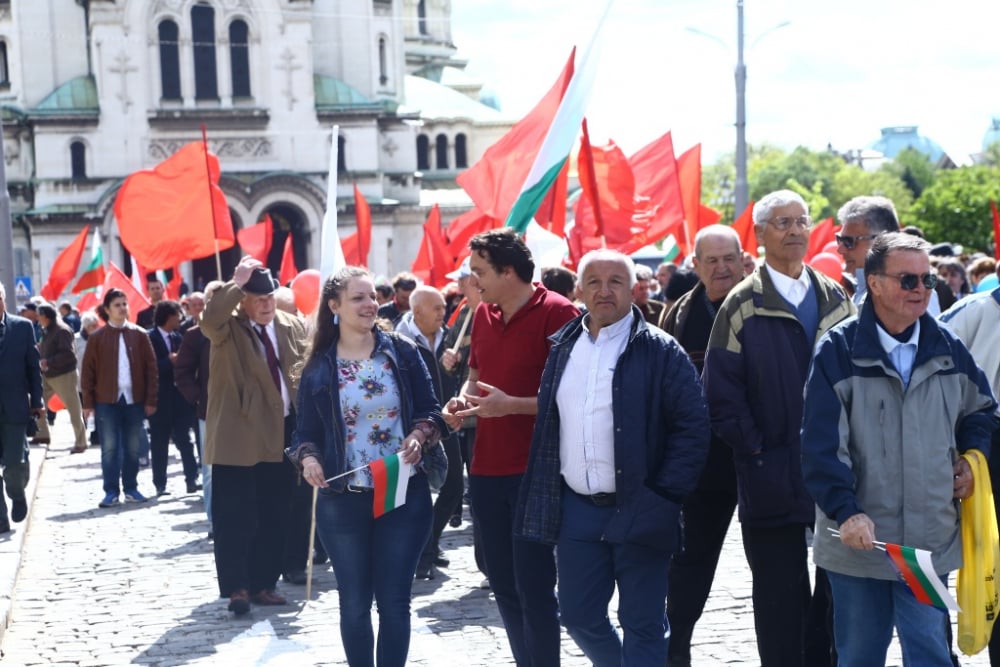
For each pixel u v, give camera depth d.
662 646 6.69
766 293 7.30
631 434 6.61
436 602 10.44
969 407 6.12
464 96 88.00
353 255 25.64
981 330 7.61
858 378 6.01
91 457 22.45
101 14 66.06
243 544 10.20
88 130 66.25
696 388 6.68
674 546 6.60
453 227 20.06
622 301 6.75
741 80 35.97
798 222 7.37
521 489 6.95
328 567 12.13
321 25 73.06
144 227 16.95
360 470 7.58
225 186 66.75
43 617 10.40
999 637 7.25
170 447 24.14
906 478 5.94
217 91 68.00
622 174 16.83
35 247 65.38
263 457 10.14
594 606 6.79
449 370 9.73
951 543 6.01
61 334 22.70
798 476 7.14
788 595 7.16
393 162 73.81
